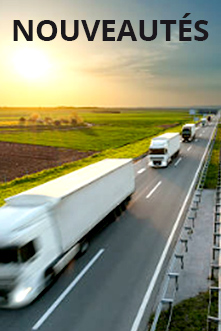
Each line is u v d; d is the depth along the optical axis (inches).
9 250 368.8
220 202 746.8
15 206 440.1
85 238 528.4
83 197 508.7
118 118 6323.8
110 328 345.1
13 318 368.8
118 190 675.4
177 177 1054.4
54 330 346.3
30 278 384.8
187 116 7199.8
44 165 1494.8
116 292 411.2
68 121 4685.0
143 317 360.2
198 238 554.3
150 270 461.7
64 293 415.2
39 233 404.2
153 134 2908.5
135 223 654.5
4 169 1402.6
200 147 1775.3
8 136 2797.7
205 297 381.1
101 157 1603.1
